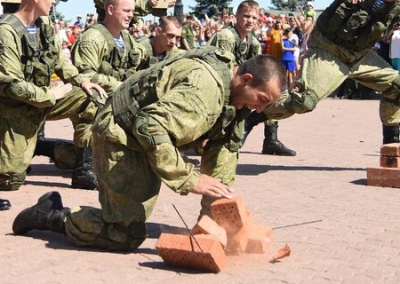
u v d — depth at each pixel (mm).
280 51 21156
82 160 7719
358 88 22328
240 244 5086
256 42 8312
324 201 7137
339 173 8859
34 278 4621
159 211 6582
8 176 7203
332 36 8328
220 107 4703
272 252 5242
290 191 7652
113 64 7578
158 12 10922
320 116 16766
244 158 10102
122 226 5133
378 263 5043
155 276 4672
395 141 9125
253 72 4652
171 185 4641
